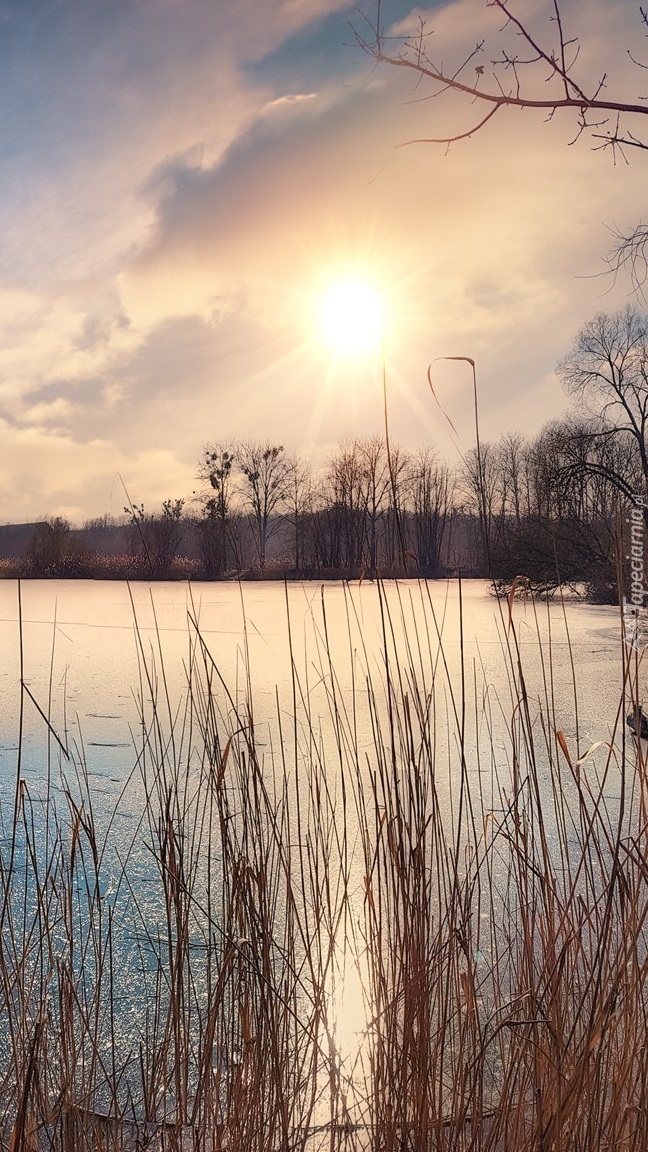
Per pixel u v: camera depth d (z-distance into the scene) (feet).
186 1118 6.68
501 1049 6.39
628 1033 6.04
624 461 78.54
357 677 27.53
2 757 20.24
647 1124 5.77
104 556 93.50
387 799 7.23
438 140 6.64
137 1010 8.89
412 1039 6.42
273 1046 6.28
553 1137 5.78
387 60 6.53
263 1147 6.23
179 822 7.68
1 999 7.25
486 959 8.63
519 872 7.02
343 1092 6.90
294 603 61.21
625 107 6.15
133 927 10.67
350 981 8.54
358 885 10.89
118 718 23.88
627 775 16.55
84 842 13.47
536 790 6.75
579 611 56.54
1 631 49.06
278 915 10.34
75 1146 6.28
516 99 6.25
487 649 35.88
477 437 6.64
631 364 83.20
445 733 19.66
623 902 6.26
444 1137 6.40
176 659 35.73
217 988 6.51
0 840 13.50
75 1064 6.44
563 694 26.07
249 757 7.44
